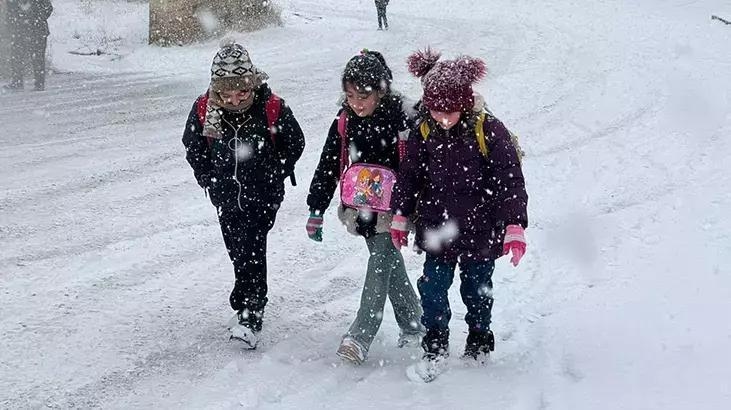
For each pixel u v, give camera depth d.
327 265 6.37
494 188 4.22
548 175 8.54
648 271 5.68
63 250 6.46
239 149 4.68
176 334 5.04
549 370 4.34
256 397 4.19
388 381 4.37
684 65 14.71
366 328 4.56
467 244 4.24
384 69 4.39
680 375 4.05
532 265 6.07
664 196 7.57
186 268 6.22
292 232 7.11
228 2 20.22
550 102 12.10
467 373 4.38
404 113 4.45
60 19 21.55
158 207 7.67
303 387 4.32
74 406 4.13
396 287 4.71
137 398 4.22
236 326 4.82
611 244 6.36
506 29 21.56
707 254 5.86
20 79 13.46
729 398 3.75
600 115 11.20
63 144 9.89
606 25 22.25
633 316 4.91
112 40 19.77
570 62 15.63
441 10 27.56
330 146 4.65
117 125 11.02
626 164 8.76
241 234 4.79
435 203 4.26
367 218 4.52
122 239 6.78
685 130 10.03
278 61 16.97
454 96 4.04
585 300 5.30
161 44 19.28
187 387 4.34
